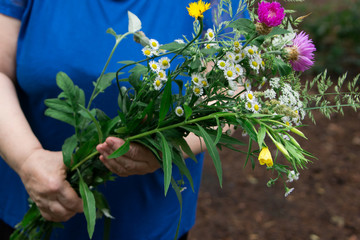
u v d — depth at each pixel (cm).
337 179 352
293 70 97
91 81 113
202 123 97
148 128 99
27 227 121
